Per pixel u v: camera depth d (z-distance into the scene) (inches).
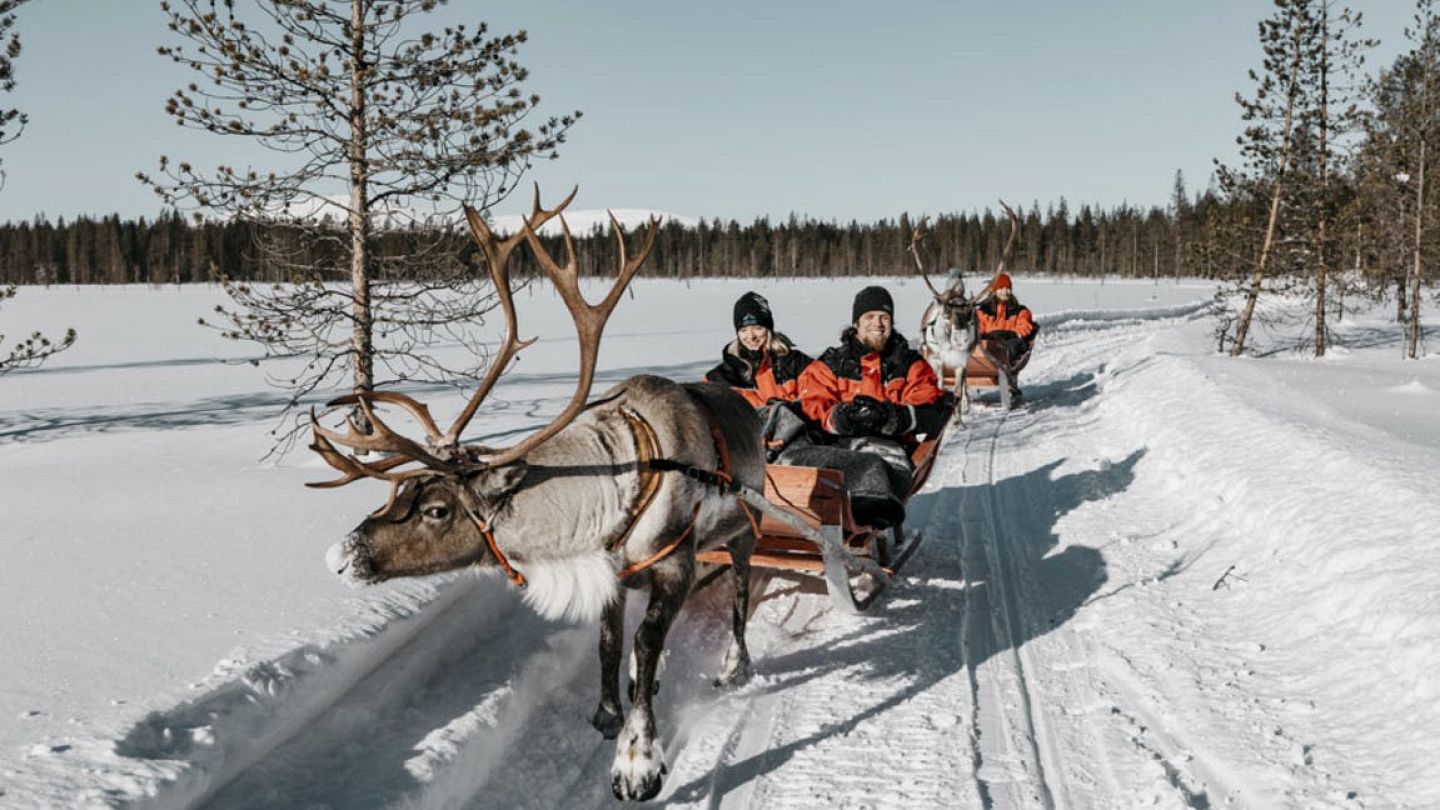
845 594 217.2
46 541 234.4
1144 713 176.6
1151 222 4347.9
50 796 106.9
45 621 169.0
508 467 147.6
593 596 154.6
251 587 191.9
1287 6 797.2
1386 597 192.7
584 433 156.2
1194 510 304.8
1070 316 1312.7
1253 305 844.6
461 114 368.2
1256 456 327.6
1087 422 490.6
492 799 146.5
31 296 2901.1
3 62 398.0
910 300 2153.1
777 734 172.9
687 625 224.2
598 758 163.0
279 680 143.5
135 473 353.1
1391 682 169.6
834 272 5098.4
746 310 269.3
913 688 191.2
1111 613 225.8
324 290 374.9
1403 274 960.3
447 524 148.3
